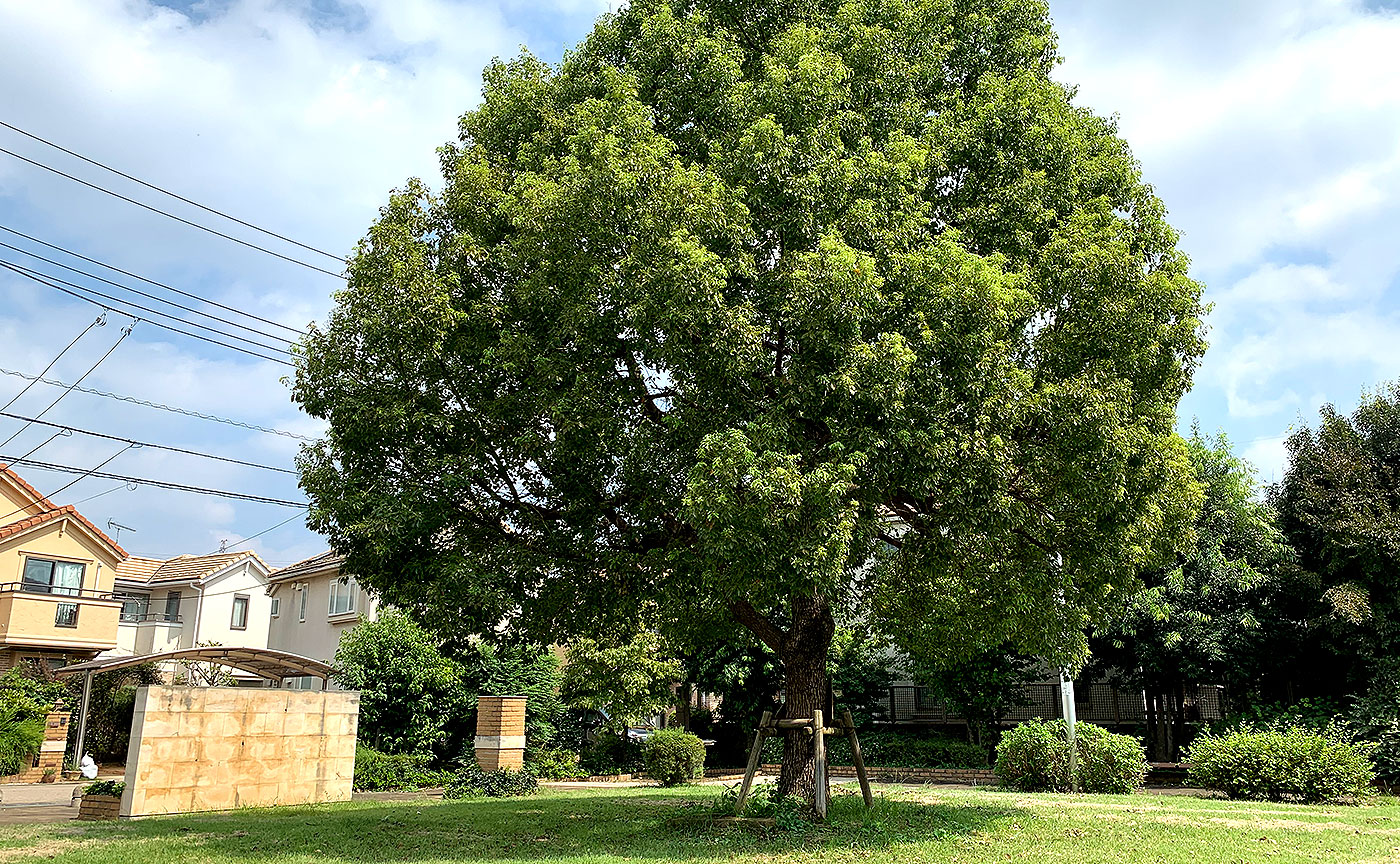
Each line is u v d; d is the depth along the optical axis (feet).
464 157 38.70
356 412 34.88
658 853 31.53
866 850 31.30
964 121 37.55
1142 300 33.30
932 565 36.29
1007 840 33.60
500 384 35.68
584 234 32.91
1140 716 88.02
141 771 44.50
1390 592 61.72
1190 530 38.50
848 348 29.99
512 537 36.55
